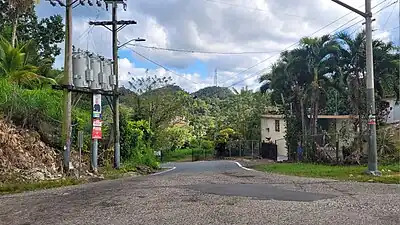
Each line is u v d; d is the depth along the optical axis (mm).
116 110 23281
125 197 10180
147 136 32750
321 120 41469
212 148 56688
